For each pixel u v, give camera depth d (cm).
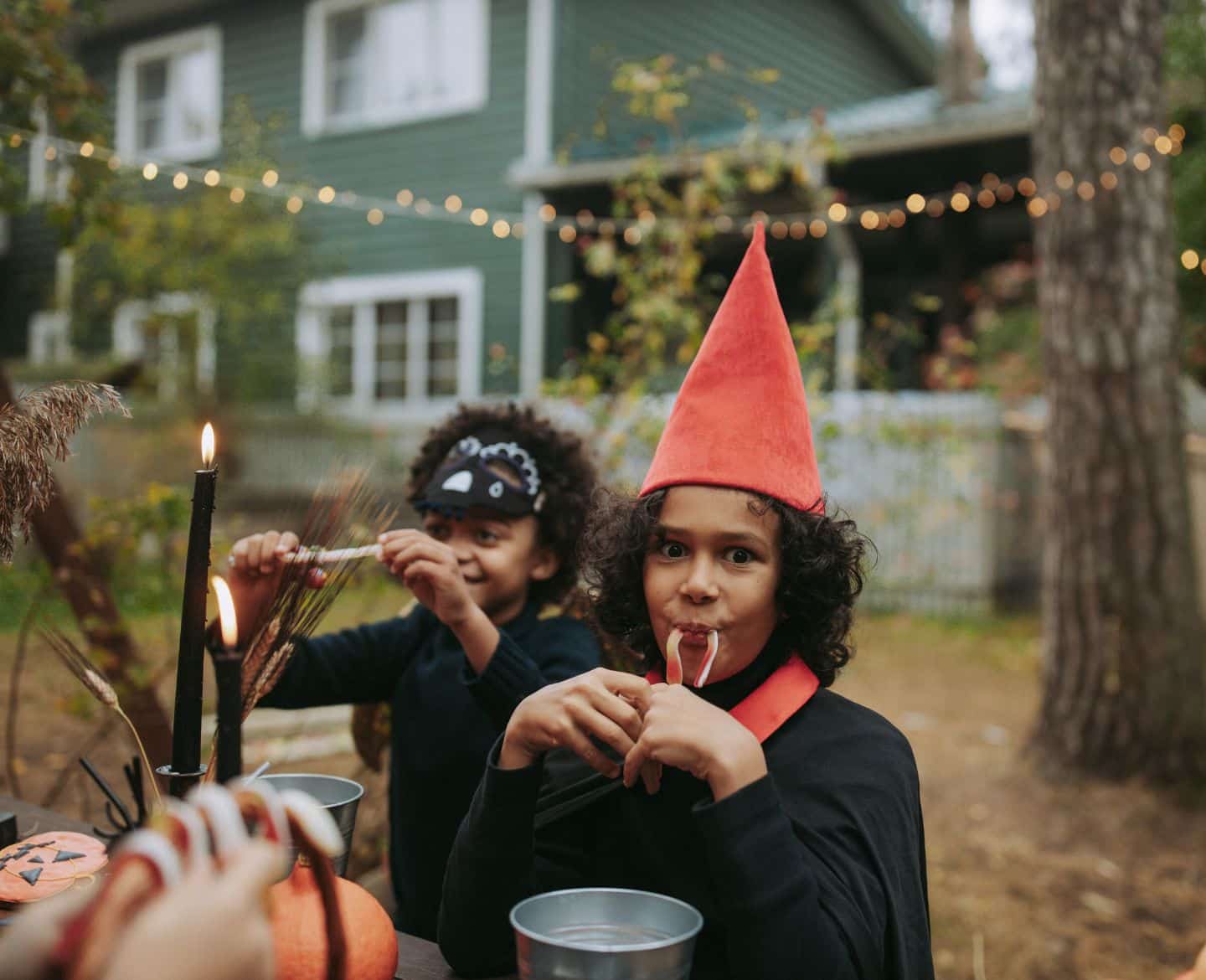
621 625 136
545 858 132
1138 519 413
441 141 1055
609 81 1041
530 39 1009
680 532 120
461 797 180
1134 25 420
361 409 1081
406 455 1025
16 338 1272
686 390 124
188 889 57
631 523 124
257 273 1048
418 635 202
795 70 1238
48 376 930
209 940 55
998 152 929
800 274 1312
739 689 123
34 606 298
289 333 1088
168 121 1213
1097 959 301
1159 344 417
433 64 1070
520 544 194
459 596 162
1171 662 411
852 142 895
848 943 102
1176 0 784
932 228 1147
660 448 125
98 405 136
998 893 339
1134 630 412
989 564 834
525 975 89
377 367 1094
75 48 1248
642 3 1063
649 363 481
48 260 1245
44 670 408
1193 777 404
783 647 126
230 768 85
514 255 1020
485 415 213
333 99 1129
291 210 980
